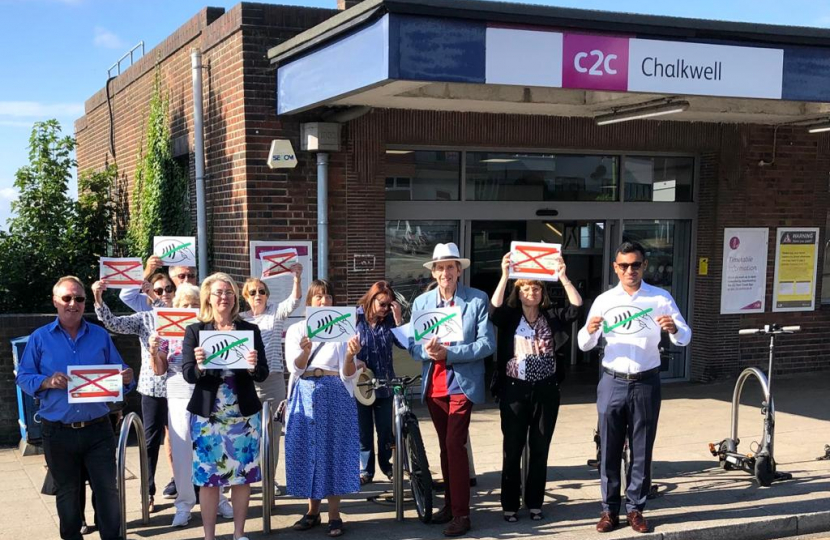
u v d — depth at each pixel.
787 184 10.55
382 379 6.14
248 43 8.16
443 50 6.17
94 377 4.62
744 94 7.16
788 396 9.62
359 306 6.33
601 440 5.41
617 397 5.25
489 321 5.37
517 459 5.45
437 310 5.13
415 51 6.09
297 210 8.43
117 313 8.59
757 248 10.48
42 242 11.16
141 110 12.24
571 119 9.30
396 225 9.29
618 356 5.25
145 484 5.41
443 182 9.37
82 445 4.72
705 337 10.51
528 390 5.36
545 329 5.41
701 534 5.36
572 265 10.48
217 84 8.93
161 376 5.47
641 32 6.74
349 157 8.52
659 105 7.93
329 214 8.52
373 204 8.67
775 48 7.24
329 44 7.00
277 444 6.07
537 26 6.42
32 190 11.66
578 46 6.55
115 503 4.84
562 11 6.45
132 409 8.12
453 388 5.27
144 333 5.73
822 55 7.44
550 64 6.48
